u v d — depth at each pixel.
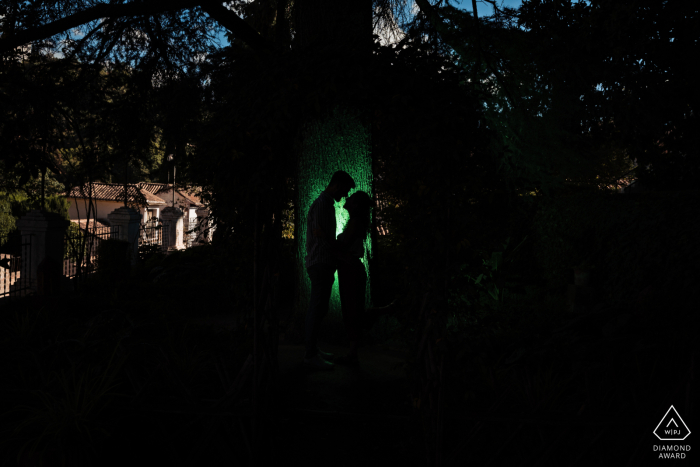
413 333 2.73
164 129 7.31
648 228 5.70
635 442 2.40
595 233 6.80
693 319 3.39
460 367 2.67
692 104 5.68
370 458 2.74
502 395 2.56
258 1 7.90
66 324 4.22
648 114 5.60
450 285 2.49
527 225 7.45
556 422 2.33
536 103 5.56
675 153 6.76
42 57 6.34
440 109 2.46
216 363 3.10
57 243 8.40
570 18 5.36
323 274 4.06
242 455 2.67
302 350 4.68
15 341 3.49
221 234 2.96
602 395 2.71
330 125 4.91
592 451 2.43
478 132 2.53
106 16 5.61
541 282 8.06
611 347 3.30
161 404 2.63
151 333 3.79
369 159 5.01
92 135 6.77
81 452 2.26
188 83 7.02
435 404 2.53
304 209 5.05
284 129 2.63
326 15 5.01
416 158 2.50
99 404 2.52
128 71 7.08
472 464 2.49
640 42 5.09
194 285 6.88
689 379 2.19
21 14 5.76
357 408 3.28
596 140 6.14
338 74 2.55
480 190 2.47
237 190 2.65
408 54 2.66
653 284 5.44
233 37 7.43
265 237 2.90
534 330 3.73
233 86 6.20
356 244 4.27
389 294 6.70
